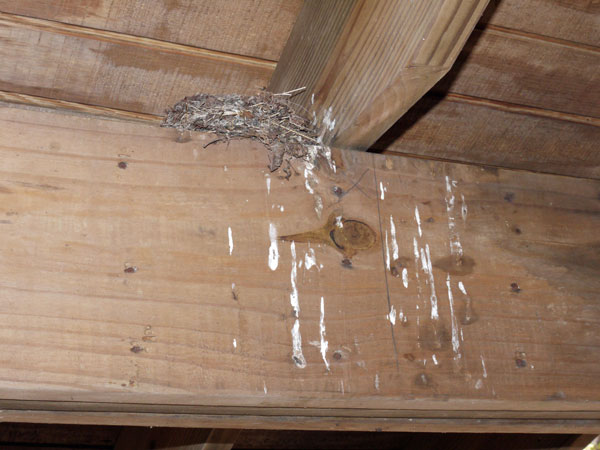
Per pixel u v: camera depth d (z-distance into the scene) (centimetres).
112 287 74
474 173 98
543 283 94
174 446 122
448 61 80
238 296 78
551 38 96
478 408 86
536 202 99
